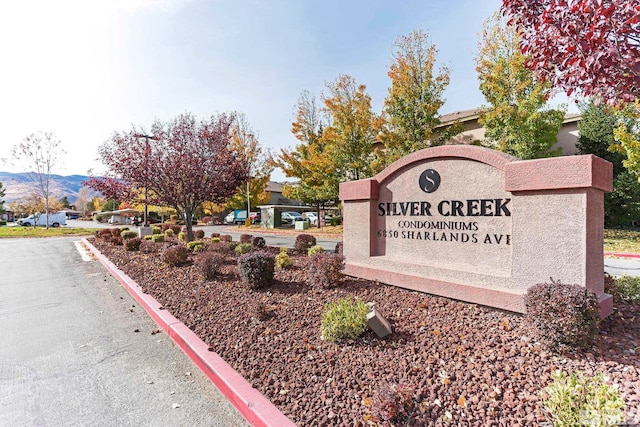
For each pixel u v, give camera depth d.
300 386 3.15
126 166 11.34
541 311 3.27
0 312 6.20
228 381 3.34
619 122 16.08
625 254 11.37
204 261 7.16
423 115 16.03
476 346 3.48
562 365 3.04
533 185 4.12
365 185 6.51
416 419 2.55
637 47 3.46
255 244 11.47
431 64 15.90
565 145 18.73
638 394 2.58
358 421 2.60
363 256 6.59
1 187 56.88
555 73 4.21
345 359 3.50
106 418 3.02
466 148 5.01
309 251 9.06
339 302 4.37
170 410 3.13
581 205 3.78
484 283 4.63
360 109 18.19
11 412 3.12
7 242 19.97
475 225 4.94
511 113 14.52
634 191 16.84
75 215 84.31
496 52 15.30
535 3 4.01
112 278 9.01
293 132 23.69
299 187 25.06
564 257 3.90
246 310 5.13
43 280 8.96
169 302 5.99
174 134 11.40
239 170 12.05
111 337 4.93
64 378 3.75
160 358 4.22
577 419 2.04
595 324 3.19
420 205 5.74
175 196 11.48
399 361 3.36
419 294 5.25
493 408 2.57
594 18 3.16
